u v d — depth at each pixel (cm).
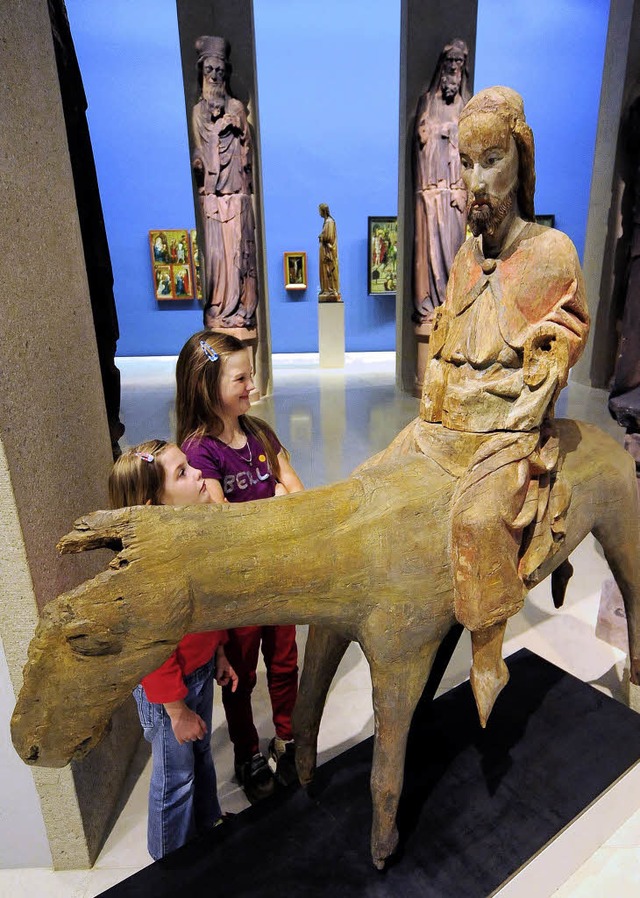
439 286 561
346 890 133
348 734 202
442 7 533
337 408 573
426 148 534
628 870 157
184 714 132
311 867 138
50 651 97
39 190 140
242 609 110
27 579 133
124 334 908
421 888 133
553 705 187
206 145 534
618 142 535
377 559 119
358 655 245
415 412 551
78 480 160
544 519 133
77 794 155
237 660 171
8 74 126
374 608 121
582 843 157
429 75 554
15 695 143
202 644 142
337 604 118
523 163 124
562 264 124
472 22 538
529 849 141
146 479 126
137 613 100
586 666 231
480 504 121
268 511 114
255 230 579
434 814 150
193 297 890
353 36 790
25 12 134
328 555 114
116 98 791
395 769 128
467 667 239
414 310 590
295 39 788
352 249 896
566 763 165
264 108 816
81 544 102
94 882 160
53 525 145
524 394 125
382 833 132
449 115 524
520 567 131
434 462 133
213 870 137
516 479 122
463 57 512
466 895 131
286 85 809
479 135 117
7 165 125
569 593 279
